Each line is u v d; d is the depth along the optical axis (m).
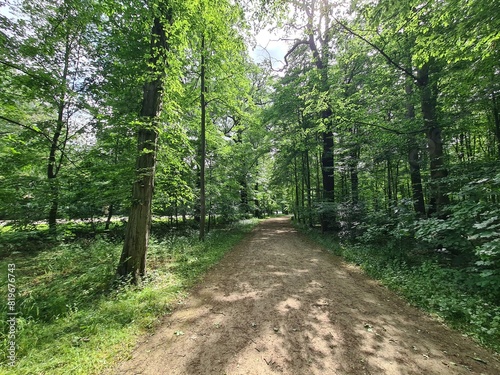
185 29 5.70
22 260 7.00
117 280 5.13
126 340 3.27
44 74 5.35
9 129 8.12
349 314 4.08
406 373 2.61
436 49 5.88
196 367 2.75
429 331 3.51
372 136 9.44
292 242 11.88
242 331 3.54
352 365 2.75
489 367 2.71
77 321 3.67
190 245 9.41
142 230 5.62
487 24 4.65
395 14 6.61
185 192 9.61
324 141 14.34
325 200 13.34
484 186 4.96
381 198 12.87
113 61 9.19
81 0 5.69
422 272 5.59
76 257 7.26
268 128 18.64
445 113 7.83
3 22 5.15
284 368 2.71
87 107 9.19
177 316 4.05
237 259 8.24
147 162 5.86
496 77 6.04
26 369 2.59
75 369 2.65
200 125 11.97
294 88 13.74
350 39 9.55
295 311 4.20
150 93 6.04
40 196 7.54
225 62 9.78
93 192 8.54
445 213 6.92
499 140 8.18
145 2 5.64
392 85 9.87
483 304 3.79
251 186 20.34
